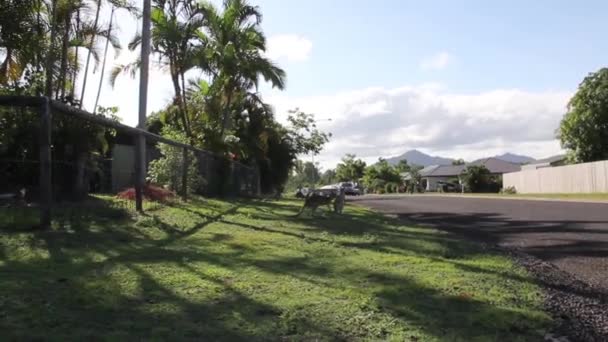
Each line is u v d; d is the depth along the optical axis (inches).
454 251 365.1
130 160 921.5
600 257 357.4
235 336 173.0
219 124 1071.6
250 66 1004.6
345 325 188.1
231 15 994.1
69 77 734.5
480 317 200.5
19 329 168.9
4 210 395.9
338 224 530.0
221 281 241.8
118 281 232.8
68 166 491.2
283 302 211.8
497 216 717.3
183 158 688.4
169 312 193.8
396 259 318.3
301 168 2640.3
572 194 1449.3
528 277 281.6
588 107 1884.8
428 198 1517.0
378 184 3673.7
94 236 341.1
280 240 383.2
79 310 191.3
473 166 2790.4
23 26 484.7
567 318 208.5
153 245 329.4
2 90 549.0
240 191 1156.5
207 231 414.3
